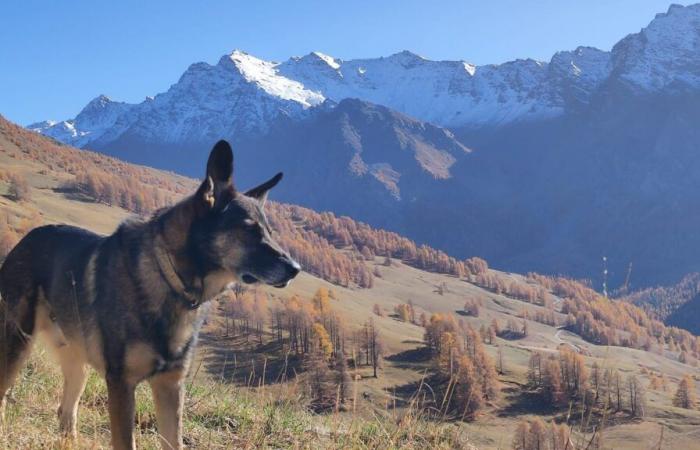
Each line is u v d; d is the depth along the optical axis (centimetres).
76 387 220
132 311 197
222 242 204
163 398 204
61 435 206
